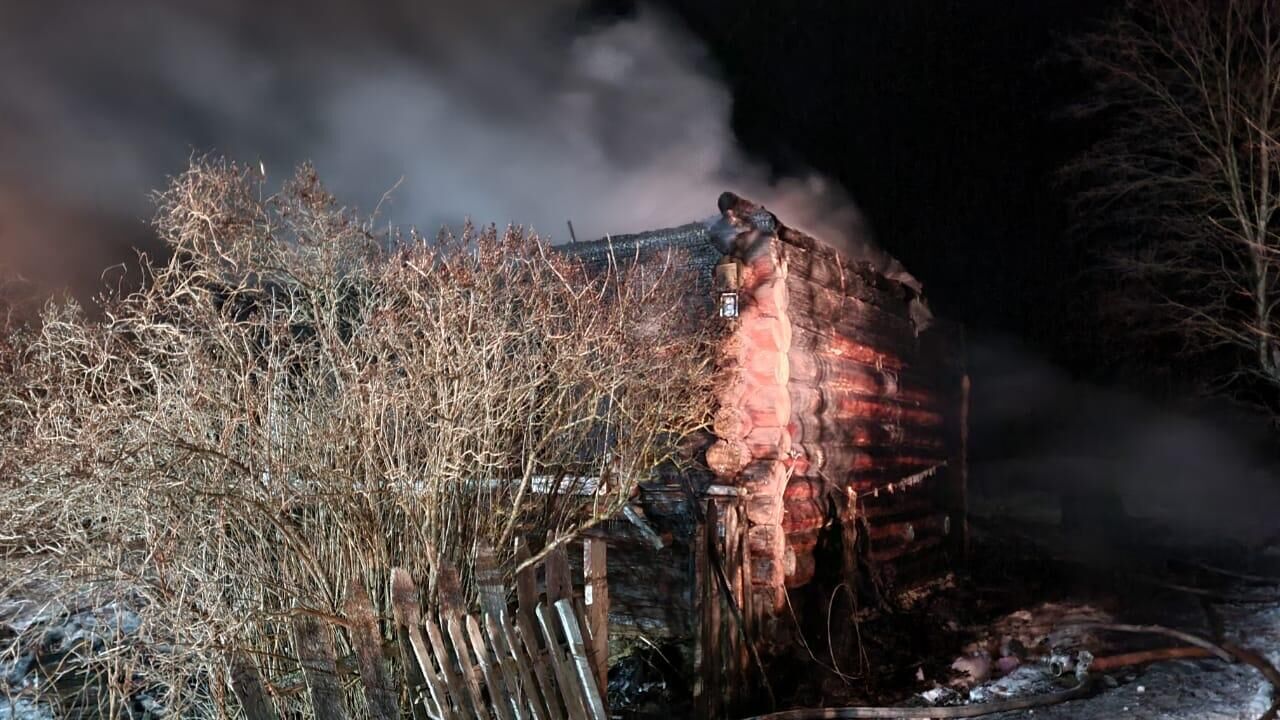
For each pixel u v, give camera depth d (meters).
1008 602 12.05
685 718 7.50
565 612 5.30
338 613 5.39
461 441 6.25
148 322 5.79
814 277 9.91
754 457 8.73
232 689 4.84
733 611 7.91
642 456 7.52
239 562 5.71
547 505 7.43
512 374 6.66
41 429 5.62
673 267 8.77
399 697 4.80
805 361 9.46
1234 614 9.97
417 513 6.07
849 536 9.79
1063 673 8.09
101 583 5.53
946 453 14.41
